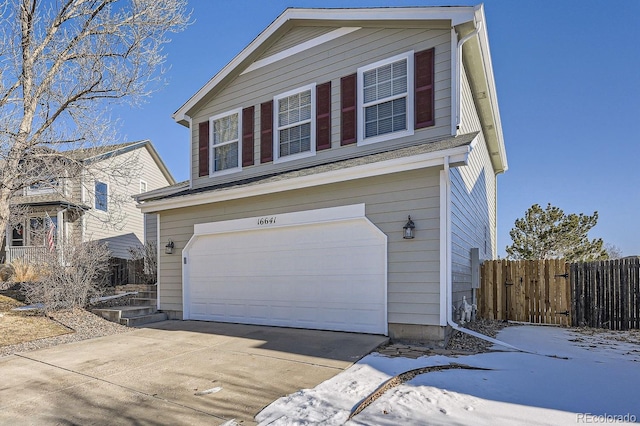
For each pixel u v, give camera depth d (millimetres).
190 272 9578
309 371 4785
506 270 9406
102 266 10266
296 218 7809
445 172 6121
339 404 3699
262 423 3338
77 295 9328
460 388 4090
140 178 21062
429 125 7223
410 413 3479
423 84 7355
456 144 6000
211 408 3693
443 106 7129
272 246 8250
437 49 7297
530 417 3371
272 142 9266
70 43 8930
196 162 10688
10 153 8219
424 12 7238
